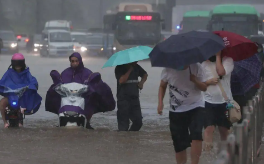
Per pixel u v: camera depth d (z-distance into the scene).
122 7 95.44
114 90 44.72
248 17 85.12
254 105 14.45
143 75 24.12
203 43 15.11
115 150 19.08
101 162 17.12
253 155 14.19
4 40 122.25
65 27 136.50
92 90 24.03
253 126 14.01
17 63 24.52
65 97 23.95
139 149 19.28
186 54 14.88
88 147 19.59
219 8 86.75
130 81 23.84
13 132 22.88
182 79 15.38
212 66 17.64
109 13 120.25
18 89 24.39
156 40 92.62
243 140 10.62
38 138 21.34
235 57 18.56
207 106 17.53
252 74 20.30
